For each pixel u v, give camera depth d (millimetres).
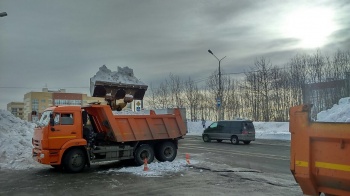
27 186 10141
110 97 15492
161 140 15430
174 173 12234
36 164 14594
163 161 15258
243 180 10688
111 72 15875
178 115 15922
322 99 40406
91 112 14227
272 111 52594
